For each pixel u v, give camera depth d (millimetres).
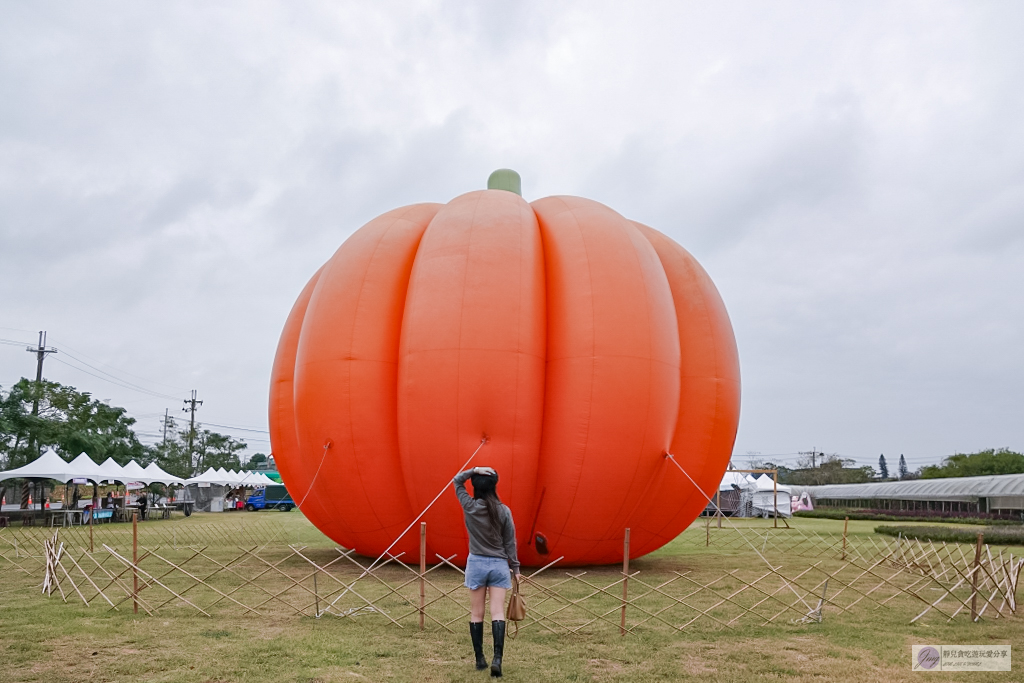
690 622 7234
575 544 10266
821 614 7828
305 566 11531
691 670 5594
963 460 65125
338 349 10453
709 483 11078
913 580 11078
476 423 9375
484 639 6512
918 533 20875
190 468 62094
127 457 38594
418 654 5941
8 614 7496
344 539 11625
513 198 11602
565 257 10484
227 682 5121
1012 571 8617
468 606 7973
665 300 10430
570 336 9875
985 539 19188
